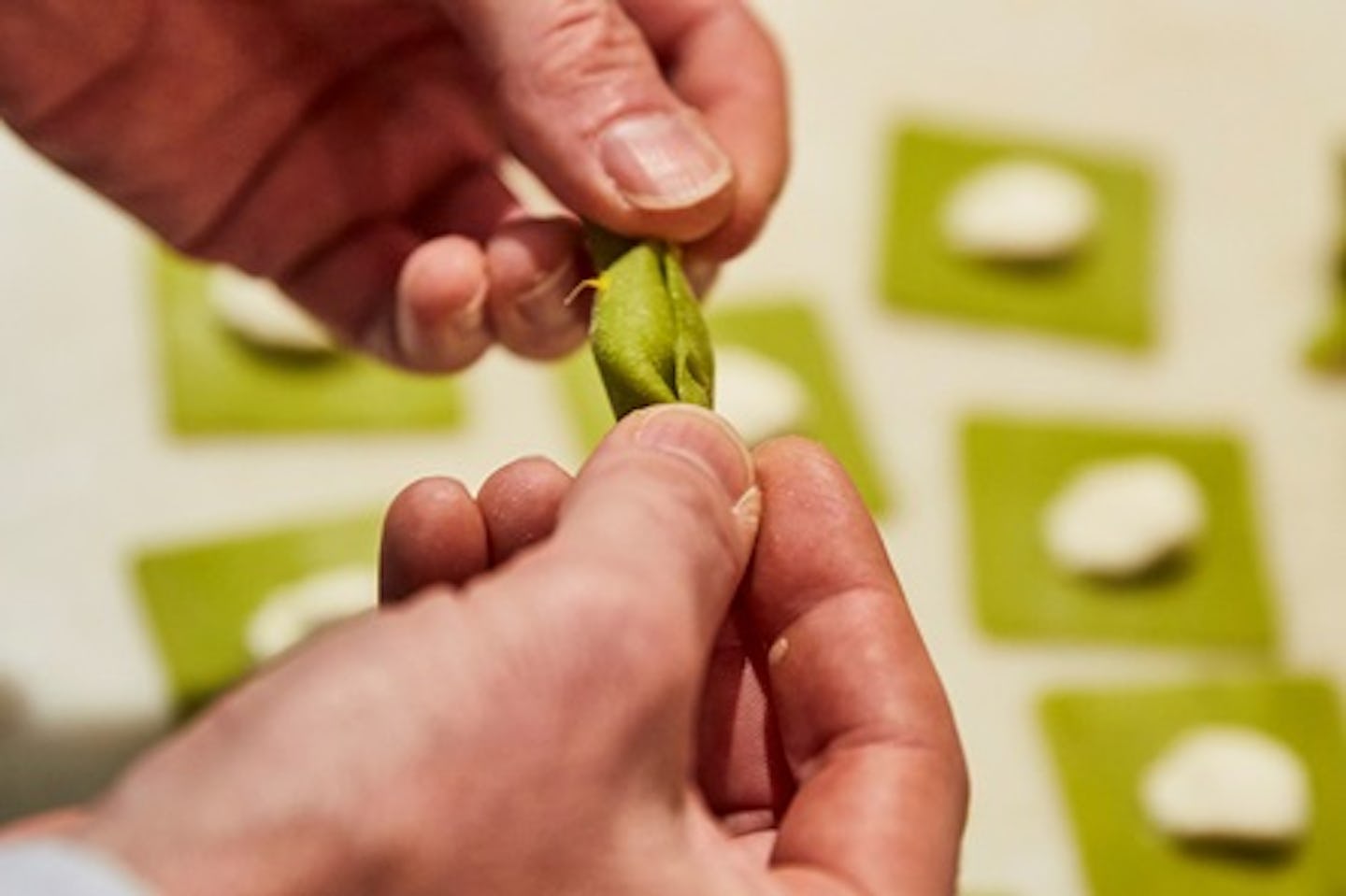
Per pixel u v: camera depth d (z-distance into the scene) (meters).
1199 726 0.66
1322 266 0.73
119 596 0.66
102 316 0.70
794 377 0.69
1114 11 0.76
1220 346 0.71
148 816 0.41
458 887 0.43
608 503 0.47
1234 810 0.64
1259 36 0.76
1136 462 0.69
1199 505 0.68
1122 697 0.66
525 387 0.69
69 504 0.67
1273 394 0.71
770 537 0.50
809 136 0.74
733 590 0.49
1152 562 0.67
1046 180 0.72
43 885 0.39
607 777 0.44
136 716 0.65
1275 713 0.66
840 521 0.50
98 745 0.64
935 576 0.68
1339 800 0.65
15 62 0.57
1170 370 0.71
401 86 0.58
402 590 0.51
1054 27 0.76
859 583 0.50
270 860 0.41
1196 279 0.72
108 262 0.70
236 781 0.41
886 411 0.70
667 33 0.57
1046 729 0.66
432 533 0.51
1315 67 0.76
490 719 0.43
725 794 0.51
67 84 0.58
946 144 0.73
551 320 0.57
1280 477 0.70
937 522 0.68
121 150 0.59
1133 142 0.74
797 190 0.73
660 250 0.54
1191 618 0.67
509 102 0.55
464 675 0.43
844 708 0.50
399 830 0.42
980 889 0.64
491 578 0.46
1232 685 0.66
